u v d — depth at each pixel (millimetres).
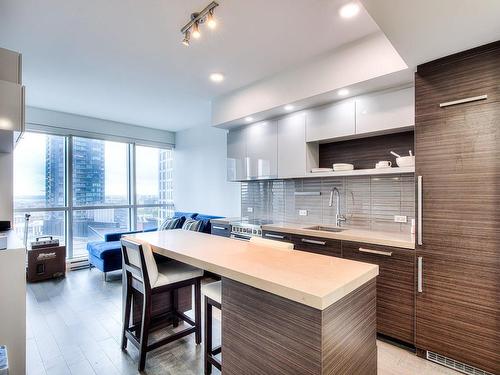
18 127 1839
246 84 3482
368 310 1371
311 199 3543
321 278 1243
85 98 4055
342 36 2410
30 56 2775
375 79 2383
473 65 1887
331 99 2889
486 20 1566
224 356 1495
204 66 2994
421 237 2098
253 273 1317
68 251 4906
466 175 1914
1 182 3127
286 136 3422
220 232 3902
